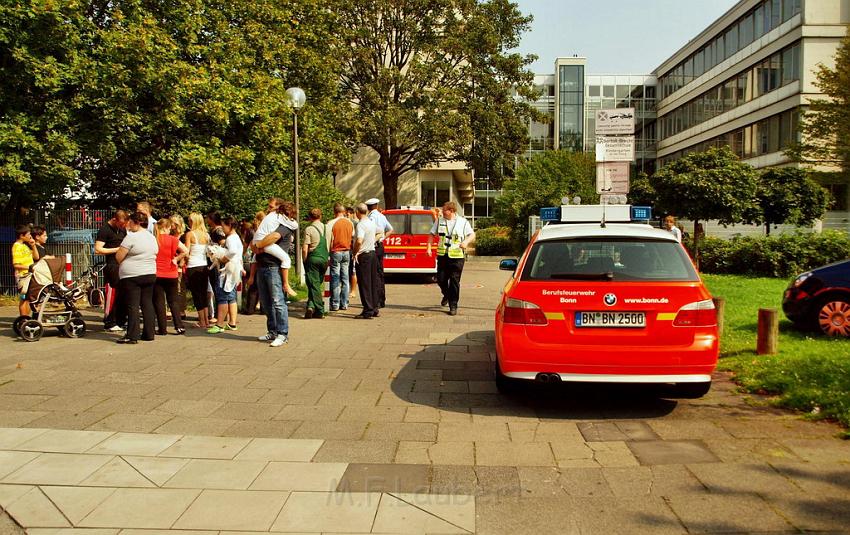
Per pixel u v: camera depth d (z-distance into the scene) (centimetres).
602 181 1084
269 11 2230
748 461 445
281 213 963
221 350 855
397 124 2733
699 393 604
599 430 523
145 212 949
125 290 898
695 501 385
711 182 2206
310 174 2484
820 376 639
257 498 395
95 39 1659
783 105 3841
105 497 397
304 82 2459
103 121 1616
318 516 372
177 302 989
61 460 454
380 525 361
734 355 787
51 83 1466
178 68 1702
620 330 543
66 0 1488
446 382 685
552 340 550
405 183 3741
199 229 1046
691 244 2228
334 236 1240
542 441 498
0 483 417
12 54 1442
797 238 1950
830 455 452
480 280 2031
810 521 357
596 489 405
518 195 3431
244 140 2012
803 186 2745
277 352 842
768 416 554
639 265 570
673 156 5988
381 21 2986
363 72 2920
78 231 1544
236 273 1002
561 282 558
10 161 1435
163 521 367
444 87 2858
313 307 1148
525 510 378
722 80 4781
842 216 3488
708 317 541
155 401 605
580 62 6038
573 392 645
